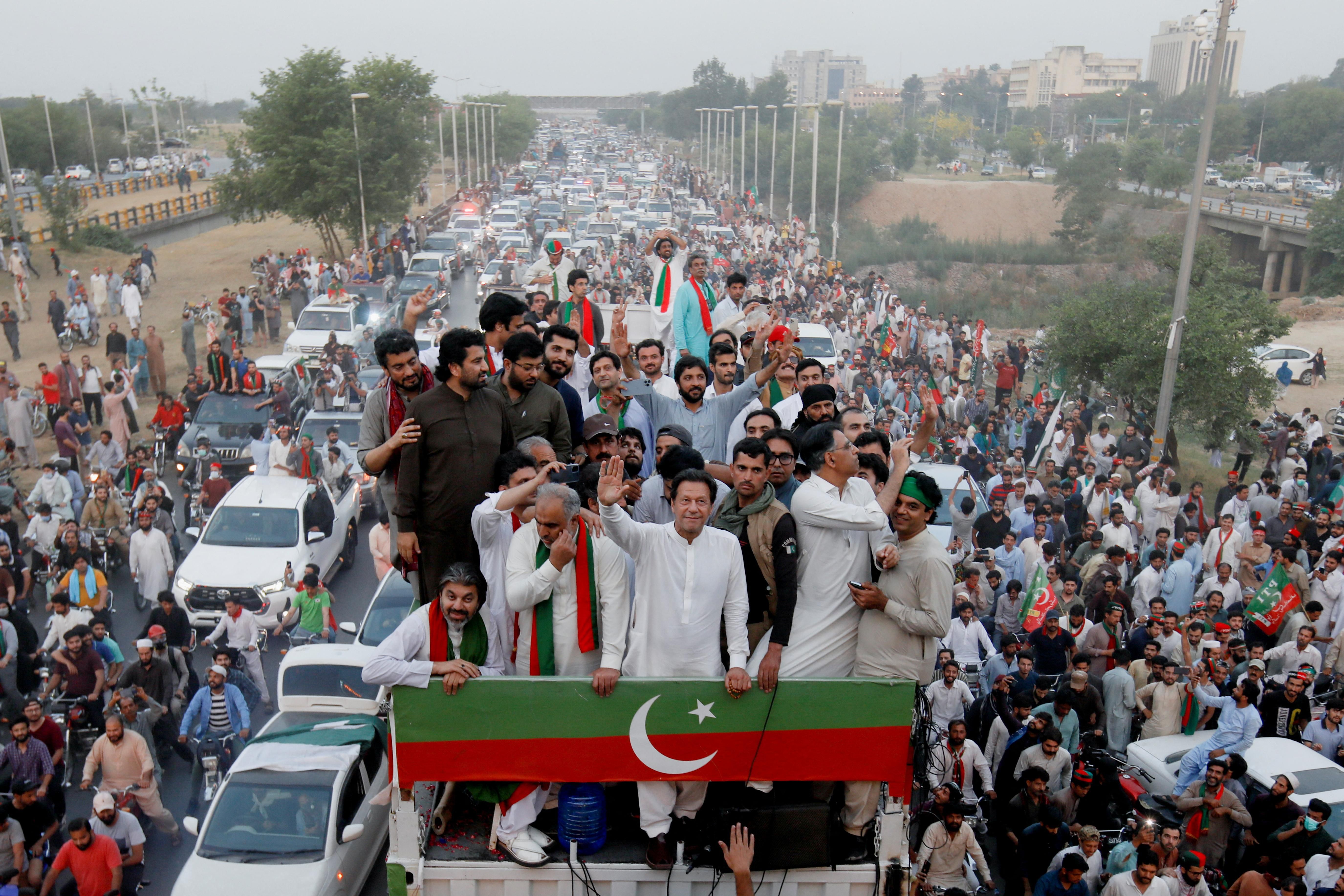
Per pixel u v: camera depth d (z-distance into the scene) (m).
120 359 23.92
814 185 53.81
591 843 5.14
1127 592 13.03
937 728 10.54
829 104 52.94
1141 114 158.25
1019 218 80.75
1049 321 50.81
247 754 10.14
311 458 17.42
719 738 5.03
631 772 5.02
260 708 13.16
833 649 5.46
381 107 46.97
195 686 12.61
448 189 85.69
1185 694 11.41
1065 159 96.12
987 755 10.95
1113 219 75.44
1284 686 11.53
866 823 5.23
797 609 5.52
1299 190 88.12
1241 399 23.88
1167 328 24.16
